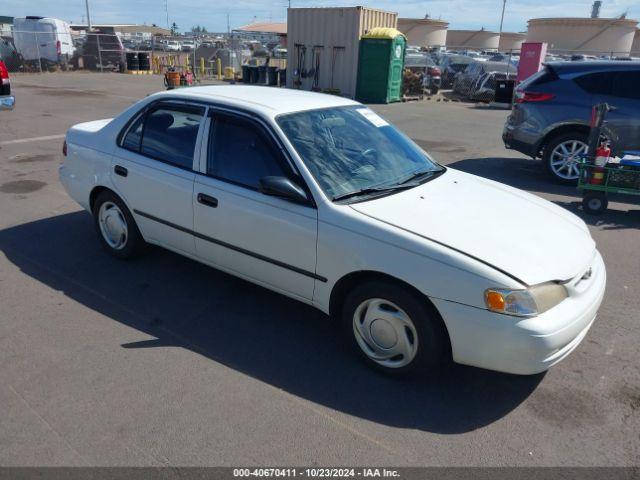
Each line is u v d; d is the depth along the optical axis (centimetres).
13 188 706
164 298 428
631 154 676
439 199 364
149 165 432
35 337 367
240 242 382
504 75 1991
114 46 2838
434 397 321
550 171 822
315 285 352
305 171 351
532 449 281
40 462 260
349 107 432
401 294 314
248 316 406
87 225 582
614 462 273
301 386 326
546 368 298
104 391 313
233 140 388
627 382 339
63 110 1372
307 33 1981
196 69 2964
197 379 328
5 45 2550
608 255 546
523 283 289
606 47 4631
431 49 4366
